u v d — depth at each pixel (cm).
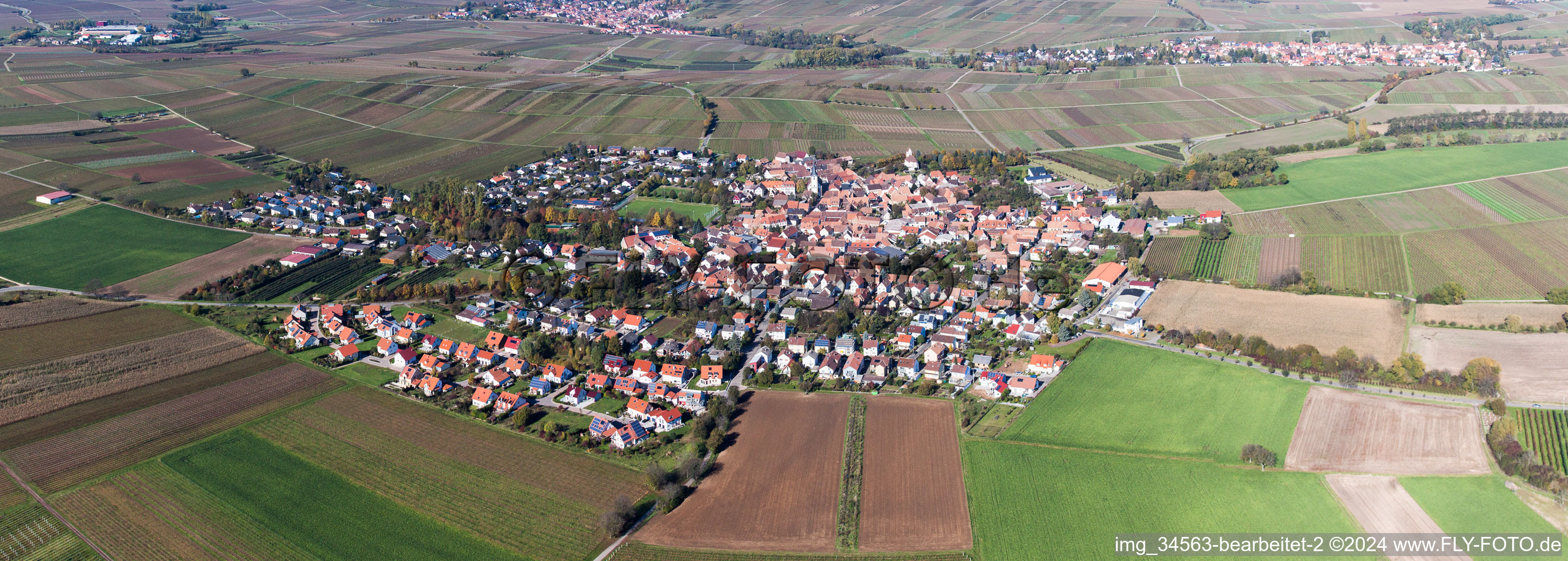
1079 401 19288
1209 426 18150
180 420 18925
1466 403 18738
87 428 18538
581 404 19688
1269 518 15325
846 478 16725
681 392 19850
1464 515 15275
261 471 17125
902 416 18962
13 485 16600
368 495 16388
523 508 15988
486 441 18175
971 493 16212
